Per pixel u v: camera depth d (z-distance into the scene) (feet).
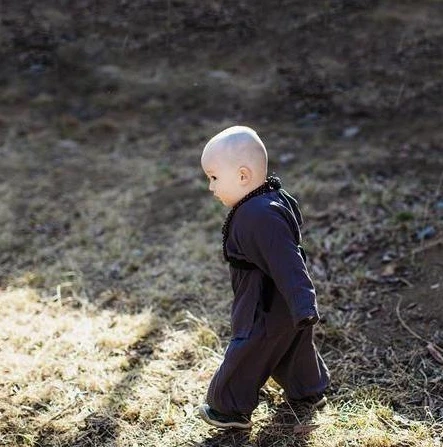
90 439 12.20
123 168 25.82
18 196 23.94
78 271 18.80
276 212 10.38
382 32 33.30
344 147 25.76
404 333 14.66
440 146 24.70
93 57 34.91
